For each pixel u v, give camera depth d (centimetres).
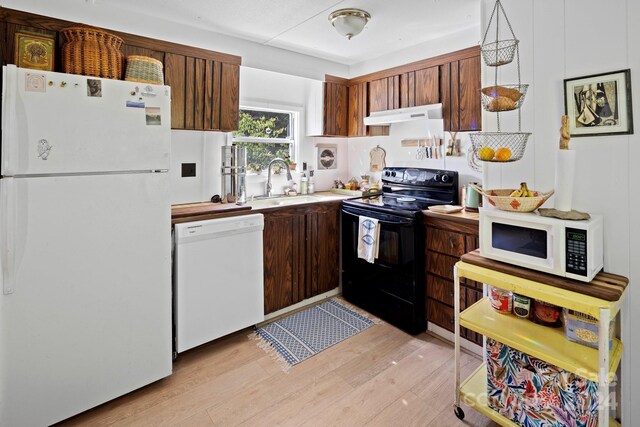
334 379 204
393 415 176
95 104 167
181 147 268
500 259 161
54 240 160
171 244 211
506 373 158
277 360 224
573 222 138
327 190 382
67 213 162
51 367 163
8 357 153
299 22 245
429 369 213
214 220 229
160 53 235
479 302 187
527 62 173
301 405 183
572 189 153
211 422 171
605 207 152
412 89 289
